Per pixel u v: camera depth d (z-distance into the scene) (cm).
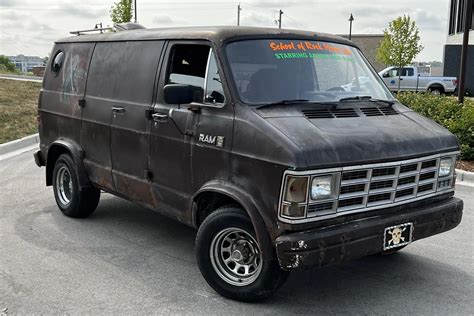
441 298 475
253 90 468
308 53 522
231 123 450
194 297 469
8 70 4712
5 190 831
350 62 553
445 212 477
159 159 526
